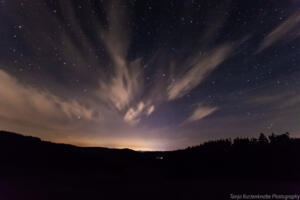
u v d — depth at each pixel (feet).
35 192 37.22
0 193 36.22
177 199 34.81
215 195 37.58
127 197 35.58
